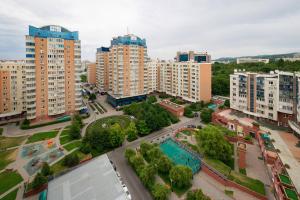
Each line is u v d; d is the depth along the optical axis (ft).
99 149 197.36
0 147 209.46
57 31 280.31
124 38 366.63
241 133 226.17
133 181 151.94
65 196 124.06
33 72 267.39
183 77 390.21
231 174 151.23
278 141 193.47
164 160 158.20
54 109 289.33
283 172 143.95
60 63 285.84
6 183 150.92
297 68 399.44
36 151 200.54
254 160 176.96
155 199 129.39
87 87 596.29
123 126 267.18
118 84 370.53
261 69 470.39
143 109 298.15
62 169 167.43
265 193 133.39
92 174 142.31
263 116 249.55
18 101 310.04
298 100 207.10
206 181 150.41
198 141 193.77
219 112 283.79
